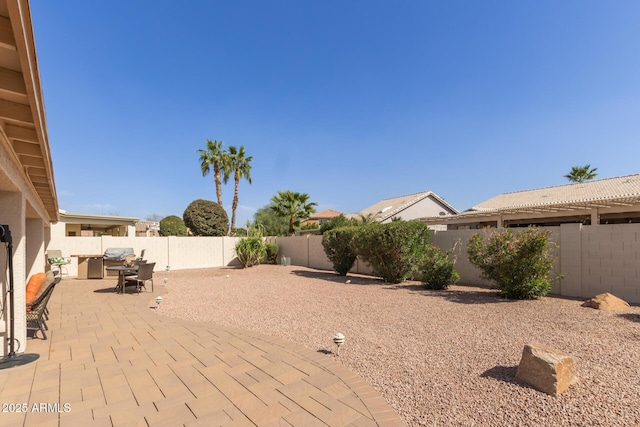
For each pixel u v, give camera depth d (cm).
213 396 348
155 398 345
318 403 331
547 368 336
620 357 420
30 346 521
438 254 1061
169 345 521
